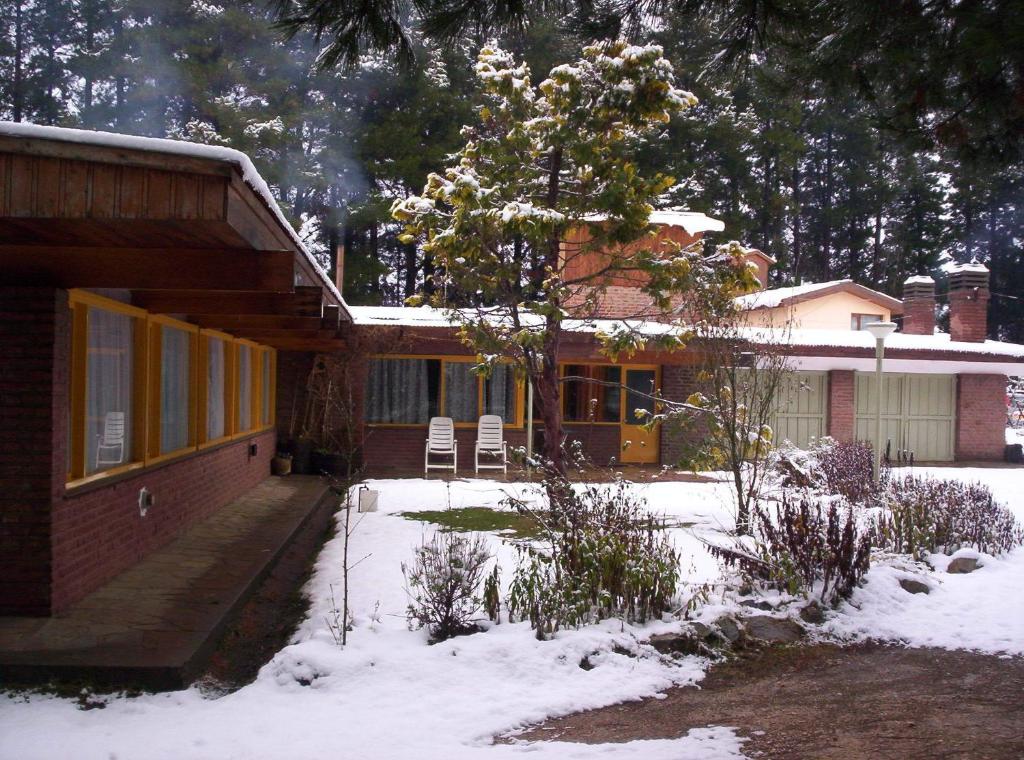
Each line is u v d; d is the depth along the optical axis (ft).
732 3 16.37
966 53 16.74
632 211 30.71
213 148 14.52
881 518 29.19
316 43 16.96
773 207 107.65
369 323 51.83
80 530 21.85
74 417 22.16
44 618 20.16
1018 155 20.13
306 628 21.18
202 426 33.47
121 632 19.26
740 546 24.44
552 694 16.62
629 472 54.13
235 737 14.57
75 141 14.42
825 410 63.52
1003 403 66.74
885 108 20.51
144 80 82.89
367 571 26.45
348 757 13.73
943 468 61.05
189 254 17.95
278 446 51.19
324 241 94.17
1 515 20.06
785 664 19.12
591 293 33.88
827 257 124.16
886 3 16.99
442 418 55.42
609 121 31.12
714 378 34.22
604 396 58.85
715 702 16.79
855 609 22.22
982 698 16.84
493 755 13.70
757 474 37.45
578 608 19.69
